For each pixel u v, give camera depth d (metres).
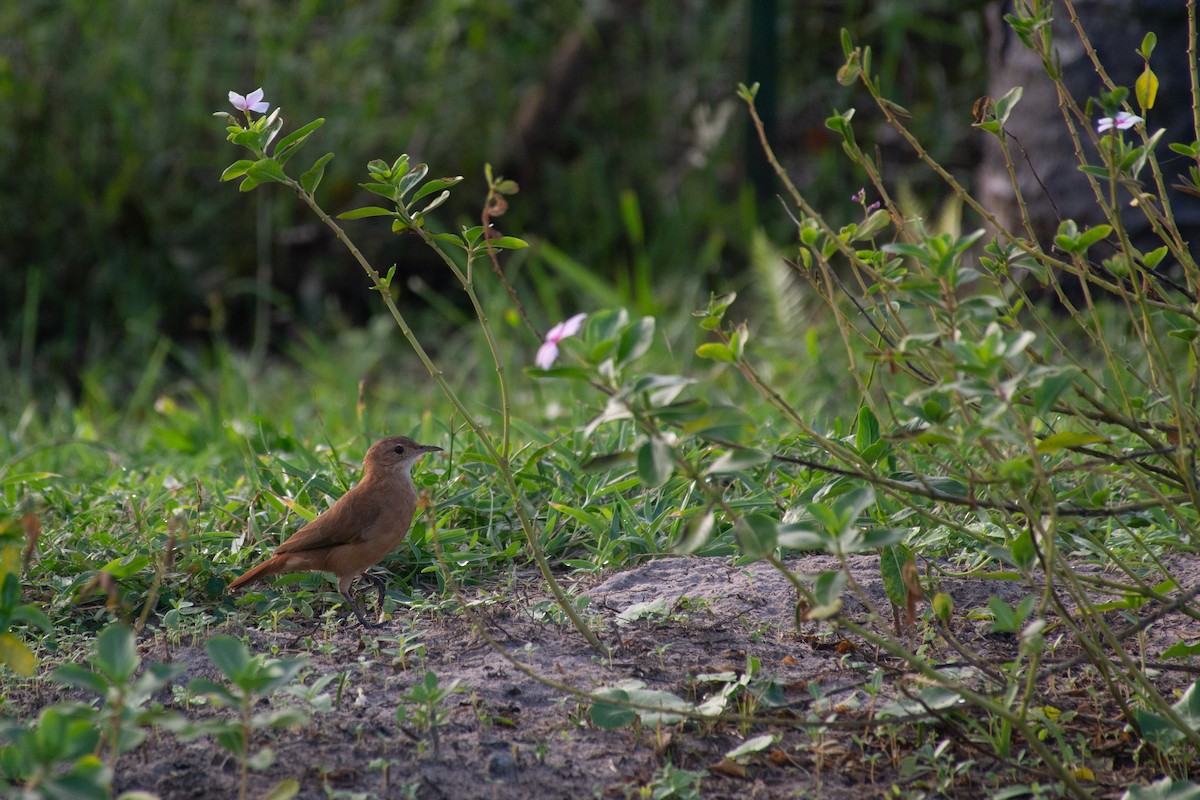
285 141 6.57
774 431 10.65
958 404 5.36
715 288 18.92
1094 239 5.78
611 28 22.05
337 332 19.48
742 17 19.97
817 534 5.14
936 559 8.20
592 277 17.38
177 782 6.02
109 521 9.45
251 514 8.92
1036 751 5.56
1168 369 5.96
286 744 6.31
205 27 21.45
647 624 7.54
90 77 19.92
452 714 6.57
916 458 8.91
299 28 21.30
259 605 8.06
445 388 7.02
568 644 7.32
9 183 19.69
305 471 9.81
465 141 20.98
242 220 20.09
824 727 6.34
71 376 18.69
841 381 13.80
